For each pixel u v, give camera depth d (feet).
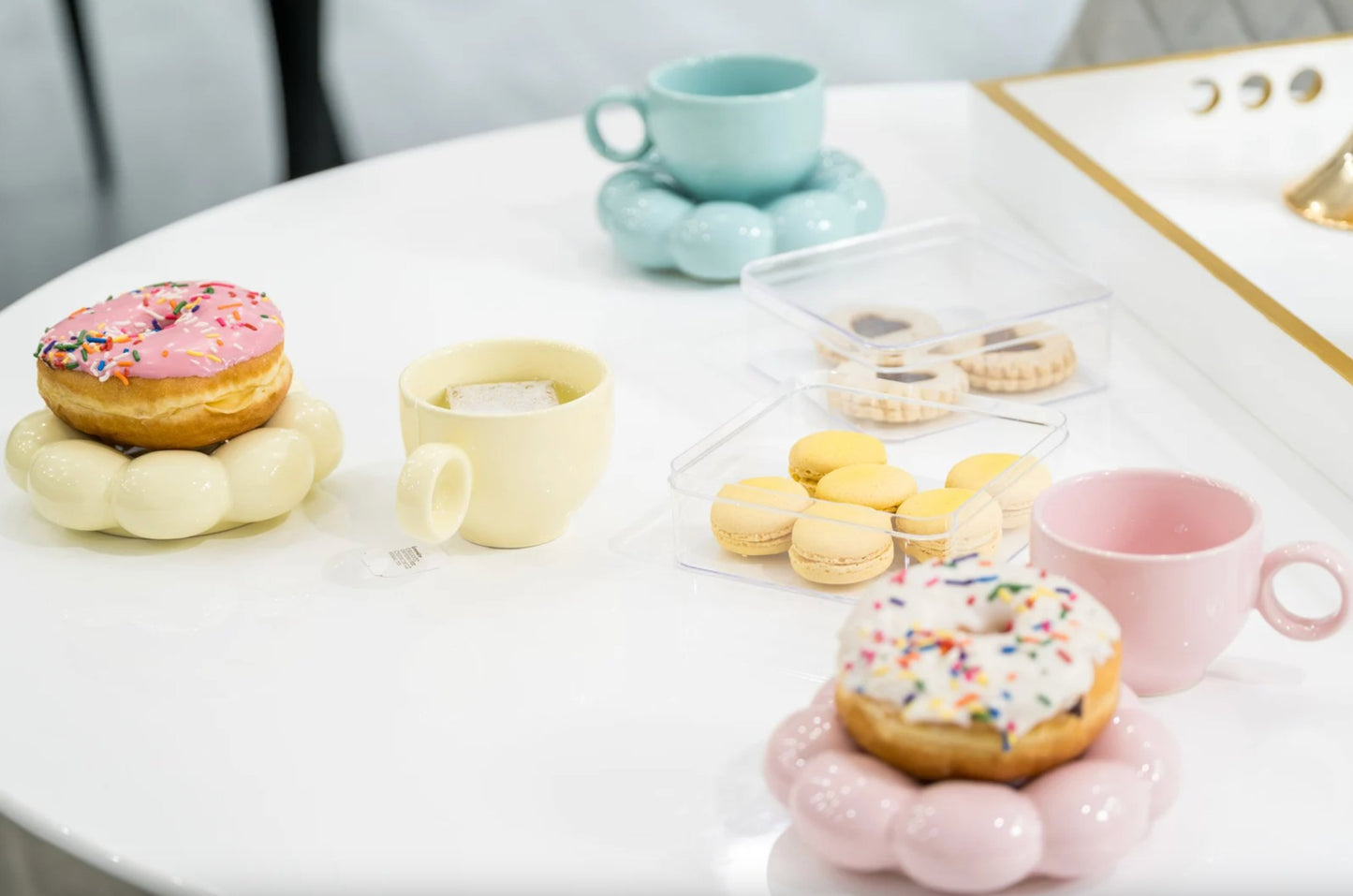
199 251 5.06
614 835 3.38
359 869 3.34
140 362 3.86
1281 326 4.16
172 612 3.79
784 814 3.40
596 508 4.03
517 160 5.57
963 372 4.26
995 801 3.21
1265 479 4.08
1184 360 4.50
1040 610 3.32
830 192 4.84
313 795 3.44
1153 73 5.29
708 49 11.39
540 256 5.03
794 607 3.77
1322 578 3.80
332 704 3.60
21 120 11.03
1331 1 7.87
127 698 3.61
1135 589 3.45
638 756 3.49
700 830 3.38
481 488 3.84
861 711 3.28
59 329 3.98
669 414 4.33
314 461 4.01
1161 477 3.61
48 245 10.02
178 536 3.91
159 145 10.94
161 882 3.33
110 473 3.90
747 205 4.81
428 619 3.76
